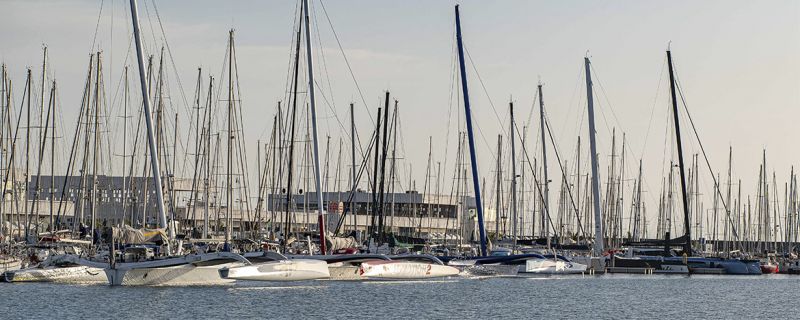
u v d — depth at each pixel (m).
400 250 148.88
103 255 115.81
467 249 176.75
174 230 111.31
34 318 82.81
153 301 95.12
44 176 194.62
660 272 167.50
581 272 153.88
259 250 125.25
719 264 170.00
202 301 95.94
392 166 176.75
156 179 105.38
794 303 112.19
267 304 94.88
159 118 144.50
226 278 104.69
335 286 116.06
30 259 126.19
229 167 146.62
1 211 140.75
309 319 85.06
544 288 125.00
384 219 175.88
